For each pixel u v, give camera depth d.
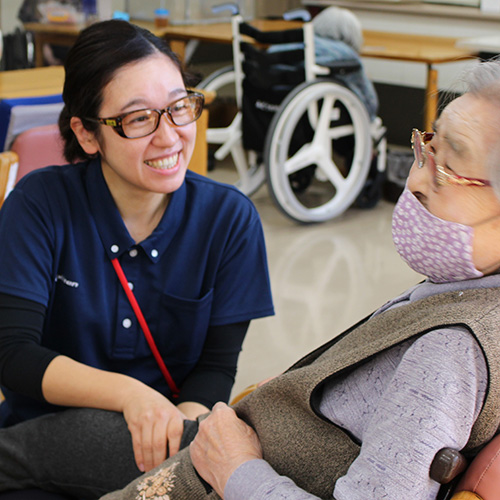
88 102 1.22
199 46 6.25
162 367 1.41
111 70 1.19
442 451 0.75
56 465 1.21
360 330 0.92
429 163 0.83
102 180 1.31
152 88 1.21
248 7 5.70
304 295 3.06
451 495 0.82
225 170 4.86
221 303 1.42
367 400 0.85
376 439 0.78
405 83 5.64
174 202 1.34
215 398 1.40
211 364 1.44
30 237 1.29
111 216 1.31
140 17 5.18
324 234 3.82
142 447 1.17
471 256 0.82
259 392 0.97
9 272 1.28
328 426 0.90
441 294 0.86
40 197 1.31
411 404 0.77
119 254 1.32
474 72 0.82
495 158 0.77
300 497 0.84
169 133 1.23
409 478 0.75
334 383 0.90
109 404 1.22
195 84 1.35
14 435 1.24
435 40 5.04
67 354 1.38
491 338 0.77
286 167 3.79
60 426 1.22
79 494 1.22
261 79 3.86
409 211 0.85
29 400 1.38
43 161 1.82
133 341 1.37
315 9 6.05
